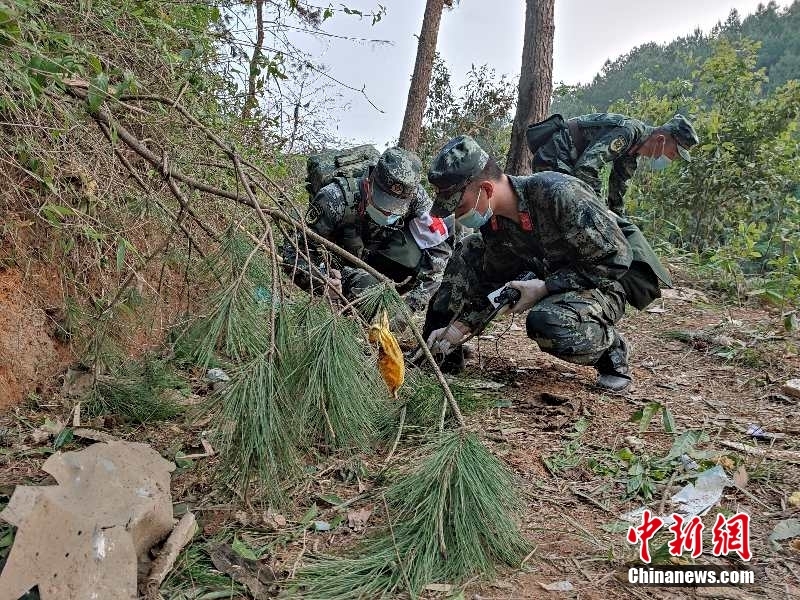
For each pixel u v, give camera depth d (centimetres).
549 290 298
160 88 273
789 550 180
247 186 203
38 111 194
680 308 512
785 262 517
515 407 288
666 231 742
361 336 207
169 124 268
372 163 358
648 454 241
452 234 414
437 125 966
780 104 695
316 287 275
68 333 262
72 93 189
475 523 171
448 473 175
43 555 126
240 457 179
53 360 268
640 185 782
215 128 319
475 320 321
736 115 718
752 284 578
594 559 174
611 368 316
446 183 273
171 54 254
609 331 299
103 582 132
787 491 214
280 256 282
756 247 653
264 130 410
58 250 267
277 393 181
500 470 185
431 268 384
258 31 361
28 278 260
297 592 154
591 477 224
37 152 207
